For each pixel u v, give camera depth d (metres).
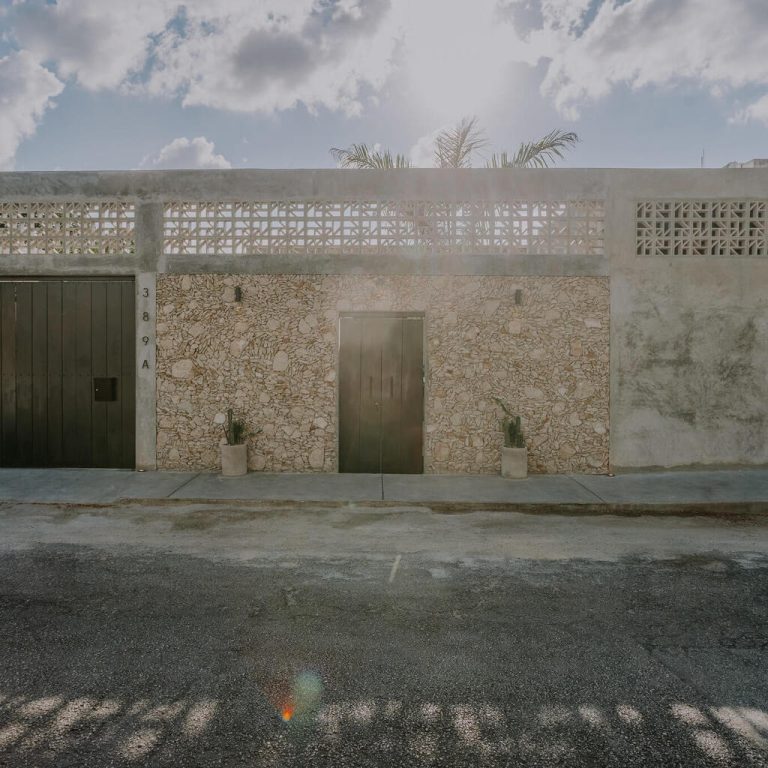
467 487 7.21
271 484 7.32
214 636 3.38
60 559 4.72
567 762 2.34
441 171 8.02
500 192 8.04
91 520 5.93
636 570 4.51
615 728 2.55
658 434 8.02
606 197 7.98
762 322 8.05
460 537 5.41
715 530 5.69
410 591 4.08
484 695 2.80
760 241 8.05
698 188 7.98
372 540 5.30
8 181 8.15
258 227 8.12
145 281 8.05
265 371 8.08
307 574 4.40
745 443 8.09
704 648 3.26
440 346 8.05
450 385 8.05
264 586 4.16
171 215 8.14
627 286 8.01
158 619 3.61
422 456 8.13
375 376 8.15
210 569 4.50
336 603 3.87
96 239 8.16
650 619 3.63
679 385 8.02
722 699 2.77
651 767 2.31
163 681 2.90
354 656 3.16
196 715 2.62
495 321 8.02
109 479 7.55
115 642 3.30
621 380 8.00
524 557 4.83
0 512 6.21
